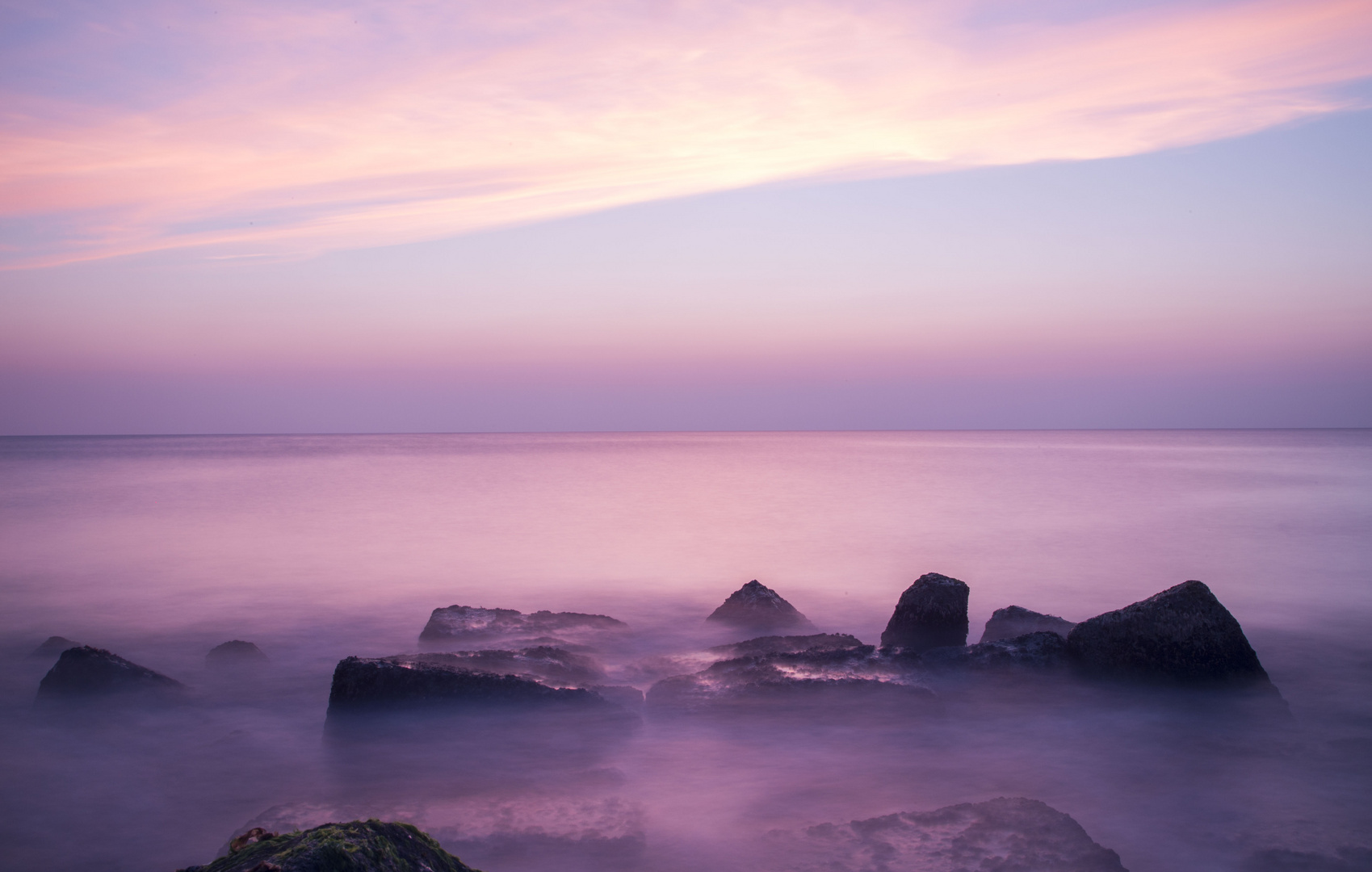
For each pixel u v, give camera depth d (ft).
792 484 196.54
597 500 158.71
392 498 163.12
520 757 35.19
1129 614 43.04
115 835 30.71
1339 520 123.03
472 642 54.03
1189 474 230.07
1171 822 29.89
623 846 25.81
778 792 31.73
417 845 14.66
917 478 216.95
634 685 45.16
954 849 24.49
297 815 27.99
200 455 418.92
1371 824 29.63
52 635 62.75
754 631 59.41
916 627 51.67
